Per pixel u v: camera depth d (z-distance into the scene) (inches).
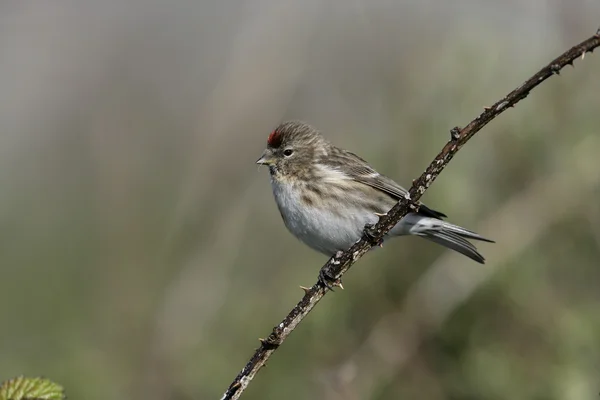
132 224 669.9
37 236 672.4
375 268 518.6
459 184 513.7
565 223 509.0
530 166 521.7
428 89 558.3
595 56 535.8
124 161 695.1
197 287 570.9
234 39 686.5
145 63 737.0
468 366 479.8
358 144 579.5
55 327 610.2
